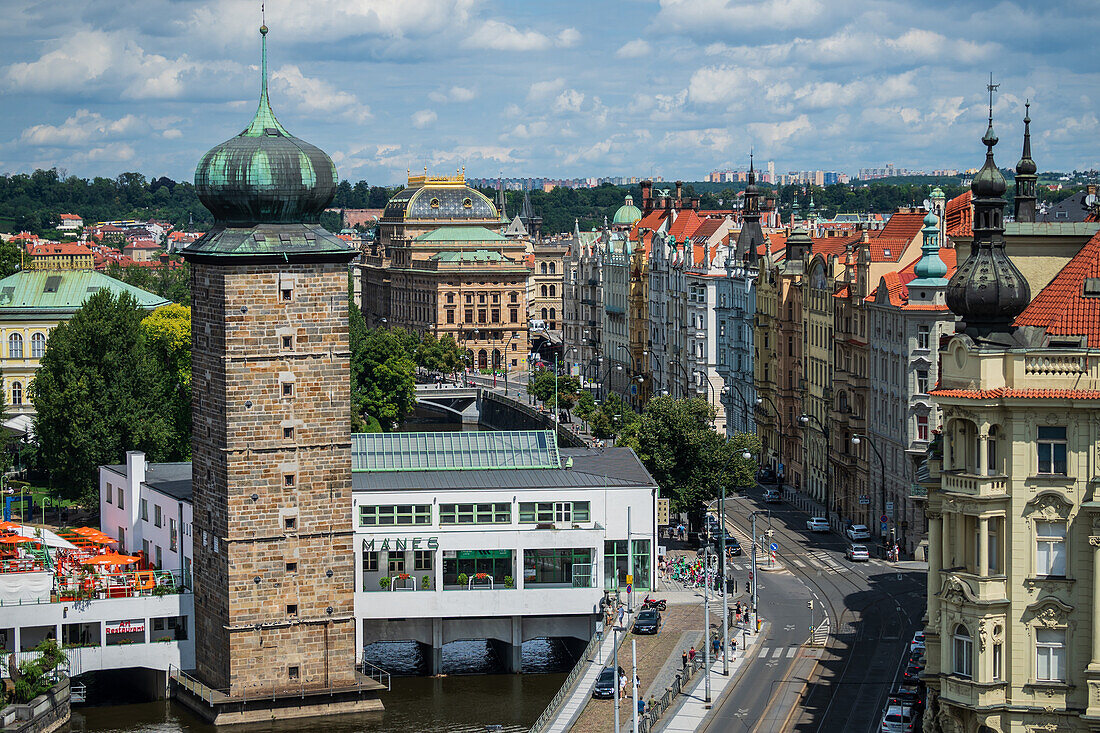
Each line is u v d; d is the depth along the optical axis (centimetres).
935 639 9788
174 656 15125
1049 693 8838
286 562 14500
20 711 13400
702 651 14812
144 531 17138
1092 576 8738
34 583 14700
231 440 14250
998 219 9100
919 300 18650
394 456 17025
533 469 17150
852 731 12031
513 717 14212
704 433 19688
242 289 14225
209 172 14338
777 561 18762
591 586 16138
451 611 15738
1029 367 8794
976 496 8862
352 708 14538
